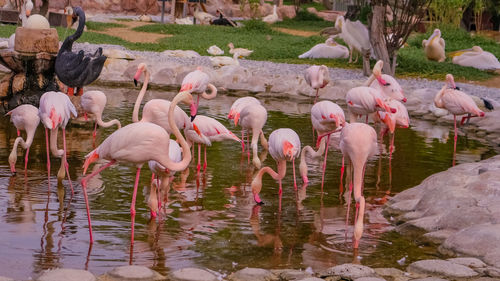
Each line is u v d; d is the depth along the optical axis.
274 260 7.18
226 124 14.91
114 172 10.49
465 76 24.06
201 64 23.91
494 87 22.69
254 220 8.56
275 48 29.84
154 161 8.27
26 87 15.12
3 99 15.22
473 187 9.07
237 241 7.73
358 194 7.95
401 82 21.86
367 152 8.34
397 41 23.17
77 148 11.90
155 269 6.73
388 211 9.28
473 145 14.01
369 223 8.68
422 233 8.29
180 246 7.46
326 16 47.12
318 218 8.78
